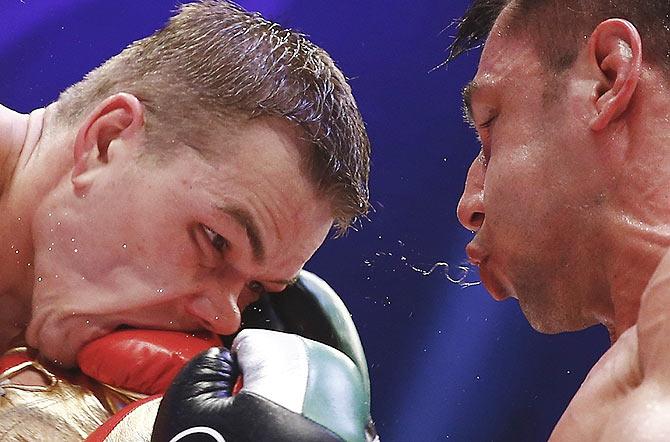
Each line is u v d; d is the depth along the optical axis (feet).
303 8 19.58
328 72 10.28
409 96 19.67
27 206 9.79
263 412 6.81
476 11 8.41
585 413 5.82
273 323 10.46
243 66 9.84
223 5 10.73
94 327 9.45
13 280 9.96
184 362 9.07
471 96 7.84
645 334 5.50
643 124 6.81
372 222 19.26
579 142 7.03
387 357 18.81
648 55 6.89
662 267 5.57
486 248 7.77
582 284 7.24
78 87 10.51
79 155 9.73
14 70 18.95
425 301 18.98
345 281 18.95
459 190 19.45
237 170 9.43
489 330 18.70
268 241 9.59
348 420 6.94
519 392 18.62
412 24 19.65
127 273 9.45
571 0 7.32
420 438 18.69
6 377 9.15
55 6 19.03
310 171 9.70
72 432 8.71
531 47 7.45
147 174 9.46
